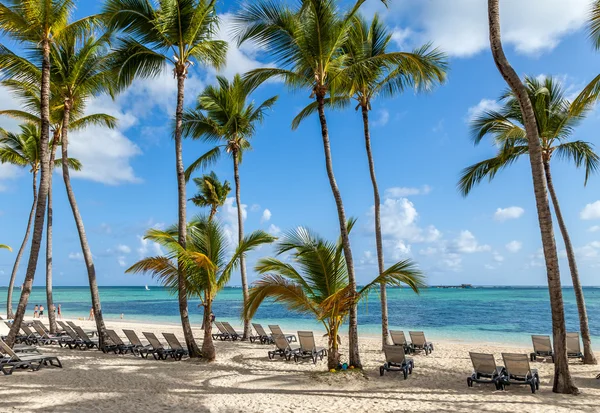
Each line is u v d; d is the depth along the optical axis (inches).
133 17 511.5
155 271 488.4
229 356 530.6
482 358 357.7
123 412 276.5
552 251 327.3
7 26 485.7
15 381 367.9
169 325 1107.9
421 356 536.4
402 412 278.5
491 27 333.4
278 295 414.3
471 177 548.1
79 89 617.6
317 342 712.4
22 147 982.4
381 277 384.8
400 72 541.0
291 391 341.7
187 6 507.8
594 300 2502.5
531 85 486.3
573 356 481.7
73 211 580.4
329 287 423.5
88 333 766.5
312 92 435.5
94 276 572.7
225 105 698.2
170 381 378.0
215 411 281.4
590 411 275.1
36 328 654.5
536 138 327.0
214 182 1163.3
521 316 1502.2
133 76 556.7
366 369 436.5
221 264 518.3
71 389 340.8
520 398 314.5
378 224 562.6
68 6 497.0
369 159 569.6
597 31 346.9
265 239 493.4
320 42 413.1
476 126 516.1
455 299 2844.5
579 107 365.4
